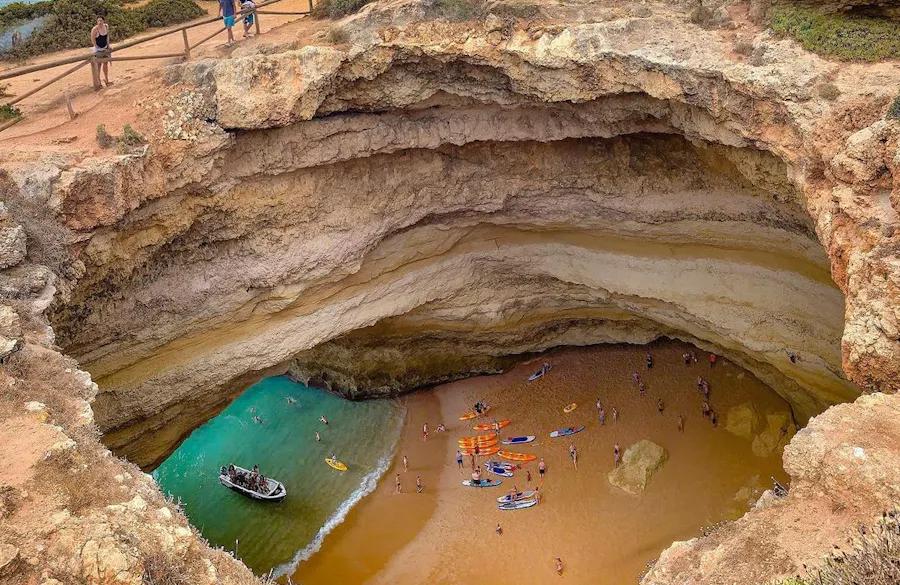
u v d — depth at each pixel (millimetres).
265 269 22359
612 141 24328
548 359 34750
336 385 34750
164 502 11023
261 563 26594
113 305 19938
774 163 19141
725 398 30625
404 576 25391
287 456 31656
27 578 8633
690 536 25000
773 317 23234
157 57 22406
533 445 30297
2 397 11703
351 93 21312
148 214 19281
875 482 10773
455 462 30156
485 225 27359
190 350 22484
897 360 13117
